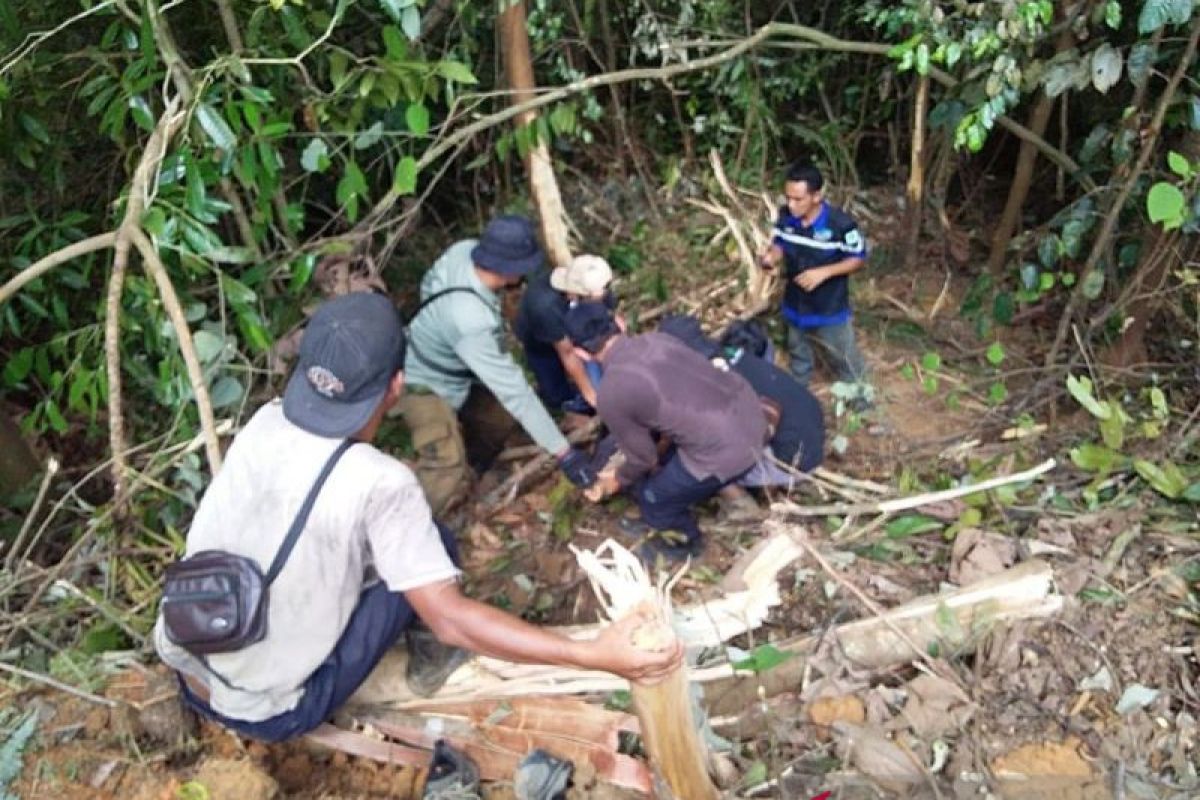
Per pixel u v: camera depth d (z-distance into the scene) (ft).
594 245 18.33
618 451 11.89
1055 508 10.91
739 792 8.00
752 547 10.91
